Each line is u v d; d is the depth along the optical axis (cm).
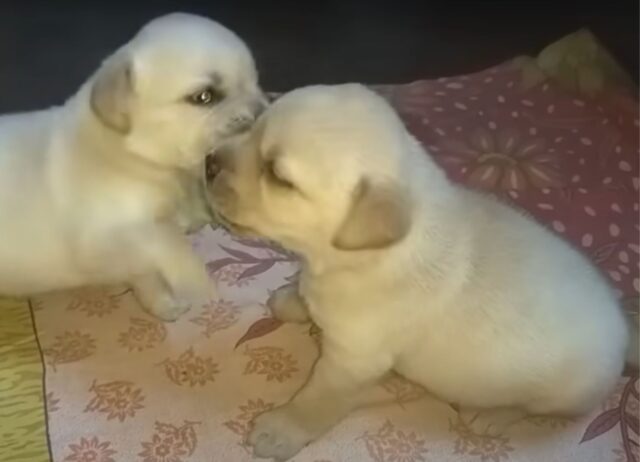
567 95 60
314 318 41
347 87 37
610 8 72
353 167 35
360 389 42
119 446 42
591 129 57
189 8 70
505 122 58
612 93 60
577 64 61
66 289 47
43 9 68
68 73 64
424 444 43
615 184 54
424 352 40
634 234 52
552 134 57
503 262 39
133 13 69
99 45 66
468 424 43
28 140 43
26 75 64
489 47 69
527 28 71
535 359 39
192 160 42
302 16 70
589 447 43
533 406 42
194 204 47
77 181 42
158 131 41
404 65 67
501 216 40
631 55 69
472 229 39
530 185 54
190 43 40
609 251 51
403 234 35
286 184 36
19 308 47
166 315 46
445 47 69
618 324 41
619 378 45
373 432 43
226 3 70
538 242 40
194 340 46
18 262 43
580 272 40
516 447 43
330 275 38
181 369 45
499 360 39
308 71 66
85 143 42
